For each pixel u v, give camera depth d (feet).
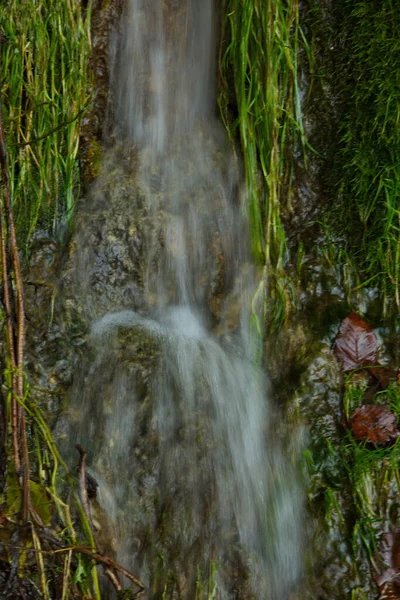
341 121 9.06
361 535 7.94
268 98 9.02
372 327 8.82
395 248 8.78
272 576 7.95
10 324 7.46
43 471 7.63
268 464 8.31
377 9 8.68
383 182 8.68
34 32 8.96
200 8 9.95
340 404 8.51
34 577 6.99
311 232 9.20
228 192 9.43
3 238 7.52
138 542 7.73
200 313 9.19
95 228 9.03
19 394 7.26
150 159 9.66
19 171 8.79
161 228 9.21
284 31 9.03
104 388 8.25
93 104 9.51
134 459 7.95
